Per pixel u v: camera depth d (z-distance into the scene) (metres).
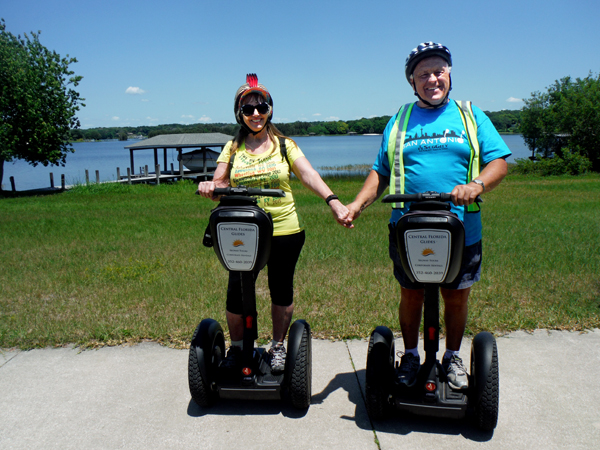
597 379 3.16
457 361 2.75
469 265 2.64
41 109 23.67
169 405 2.95
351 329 4.01
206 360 2.75
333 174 34.22
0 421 2.80
